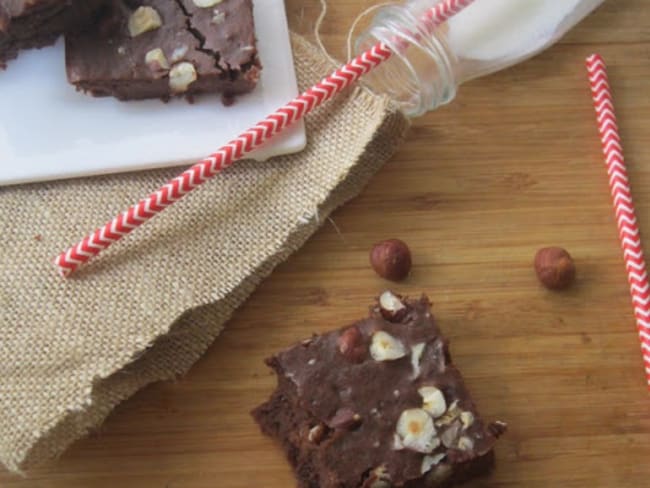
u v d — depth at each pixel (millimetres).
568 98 343
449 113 339
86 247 292
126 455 303
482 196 331
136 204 302
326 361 288
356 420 282
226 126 316
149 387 308
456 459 280
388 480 279
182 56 301
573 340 320
